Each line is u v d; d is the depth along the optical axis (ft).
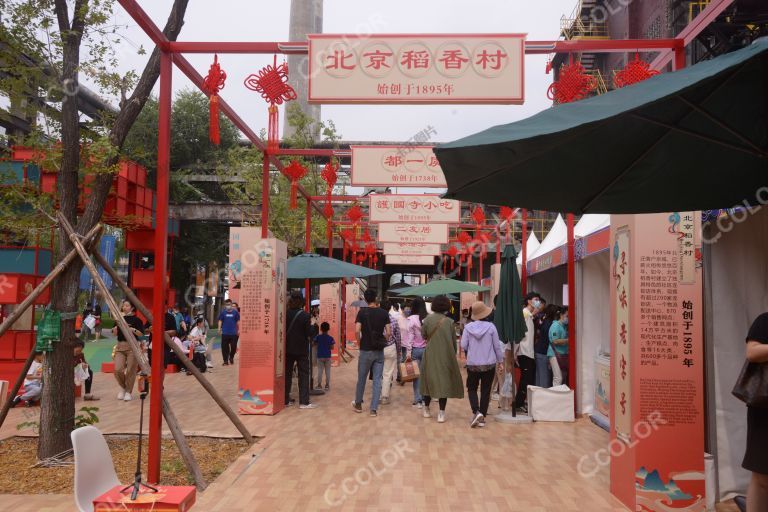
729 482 17.02
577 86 18.83
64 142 21.47
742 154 10.95
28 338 36.45
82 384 35.68
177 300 99.50
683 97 9.37
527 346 31.96
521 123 9.14
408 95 18.86
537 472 19.69
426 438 24.89
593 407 30.12
